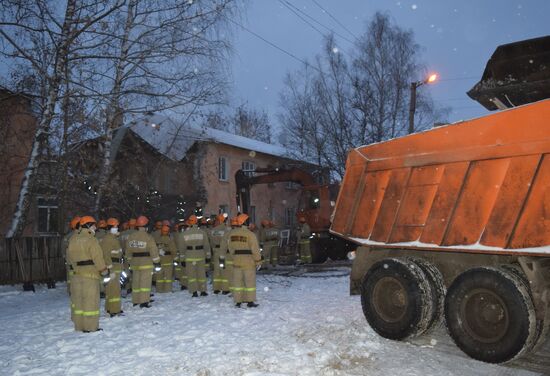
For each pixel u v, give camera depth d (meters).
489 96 8.32
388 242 7.42
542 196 5.79
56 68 15.43
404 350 6.55
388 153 7.66
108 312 9.39
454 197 6.67
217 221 14.73
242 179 21.97
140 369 5.68
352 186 8.14
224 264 10.71
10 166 18.31
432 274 6.92
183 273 13.45
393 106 33.06
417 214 7.11
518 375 5.58
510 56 7.85
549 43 7.52
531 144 5.98
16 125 18.34
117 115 16.86
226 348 6.48
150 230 22.09
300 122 34.41
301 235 20.52
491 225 6.20
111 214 20.64
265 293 11.77
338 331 7.38
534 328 5.72
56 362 6.12
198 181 25.89
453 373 5.59
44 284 14.91
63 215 16.45
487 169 6.39
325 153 33.28
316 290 12.03
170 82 16.70
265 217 33.97
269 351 6.30
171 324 8.24
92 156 18.12
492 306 6.05
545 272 6.01
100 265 7.86
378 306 7.21
